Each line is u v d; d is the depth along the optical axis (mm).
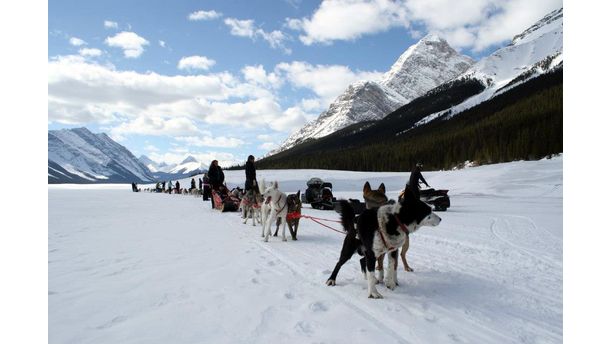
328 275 5977
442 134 94750
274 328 3887
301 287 5305
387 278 5395
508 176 29578
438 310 4520
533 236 9234
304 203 21125
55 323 3881
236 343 3521
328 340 3635
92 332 3695
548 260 6871
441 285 5504
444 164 71688
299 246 8391
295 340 3613
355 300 4848
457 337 3779
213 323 3977
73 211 15602
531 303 4781
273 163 116500
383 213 5094
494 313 4441
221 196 17688
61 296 4688
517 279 5777
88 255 7000
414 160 80000
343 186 39750
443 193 15758
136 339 3561
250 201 12469
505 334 3875
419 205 5113
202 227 11375
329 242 8945
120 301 4566
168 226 11406
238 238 9422
